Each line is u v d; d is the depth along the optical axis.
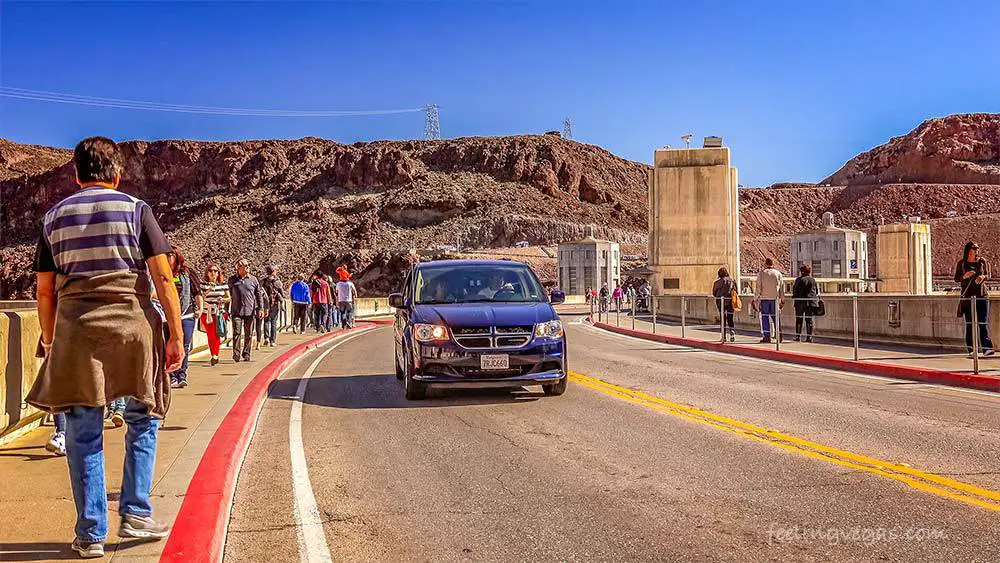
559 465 6.88
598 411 9.66
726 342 19.05
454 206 185.62
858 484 6.04
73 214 4.08
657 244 44.62
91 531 4.13
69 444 4.12
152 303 4.30
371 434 8.49
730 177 44.25
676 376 13.09
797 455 7.07
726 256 44.06
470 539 4.96
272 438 8.36
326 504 5.82
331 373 14.56
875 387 11.45
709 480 6.25
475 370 10.34
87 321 4.03
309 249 179.88
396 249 163.25
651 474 6.49
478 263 12.34
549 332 10.56
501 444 7.82
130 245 4.14
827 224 89.62
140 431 4.41
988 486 5.91
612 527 5.13
